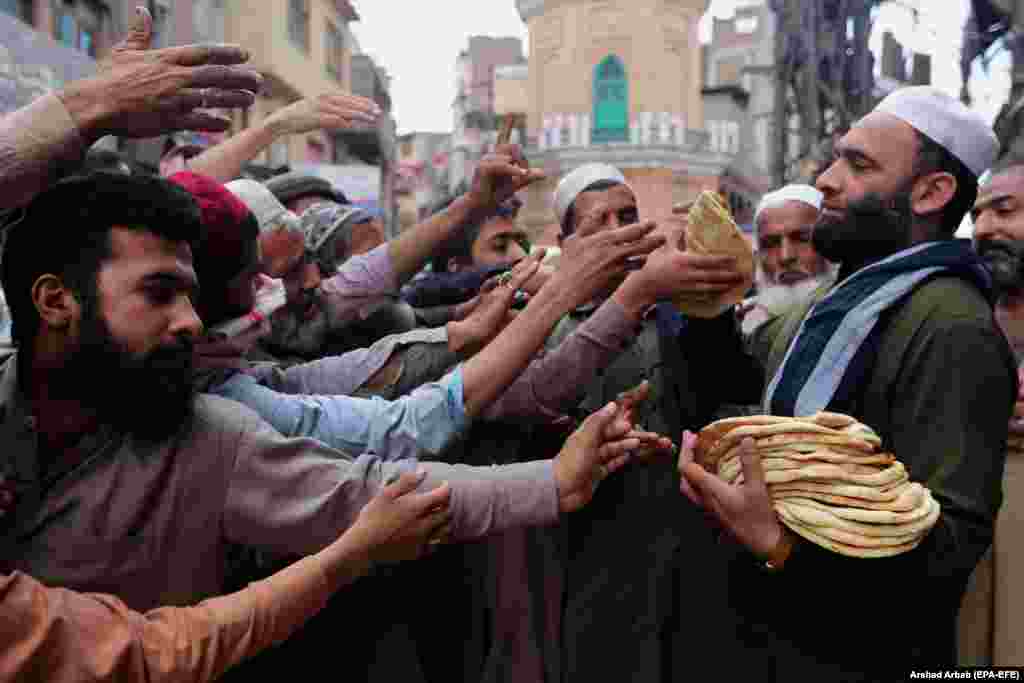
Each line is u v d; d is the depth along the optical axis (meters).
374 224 2.95
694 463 1.73
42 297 1.28
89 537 1.33
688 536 2.22
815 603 1.76
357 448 1.63
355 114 2.40
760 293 3.74
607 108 24.75
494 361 1.67
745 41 32.75
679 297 1.89
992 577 2.29
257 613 1.21
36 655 1.07
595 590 2.25
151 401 1.31
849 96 11.88
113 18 8.95
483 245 2.95
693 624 2.11
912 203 1.84
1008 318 2.63
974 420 1.63
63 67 7.24
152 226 1.29
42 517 1.31
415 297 2.92
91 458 1.33
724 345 2.24
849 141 1.90
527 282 2.18
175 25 11.62
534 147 25.20
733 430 1.65
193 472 1.38
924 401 1.66
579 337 1.88
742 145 29.92
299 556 1.74
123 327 1.27
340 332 2.40
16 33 6.62
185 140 7.24
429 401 1.66
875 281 1.81
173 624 1.16
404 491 1.35
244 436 1.42
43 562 1.32
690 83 25.09
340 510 1.43
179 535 1.39
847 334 1.78
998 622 2.26
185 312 1.32
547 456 2.37
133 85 1.33
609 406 1.55
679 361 2.33
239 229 1.64
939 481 1.61
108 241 1.27
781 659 1.79
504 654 2.26
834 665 1.75
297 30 16.75
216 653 1.17
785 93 12.97
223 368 1.66
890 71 13.98
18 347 1.33
